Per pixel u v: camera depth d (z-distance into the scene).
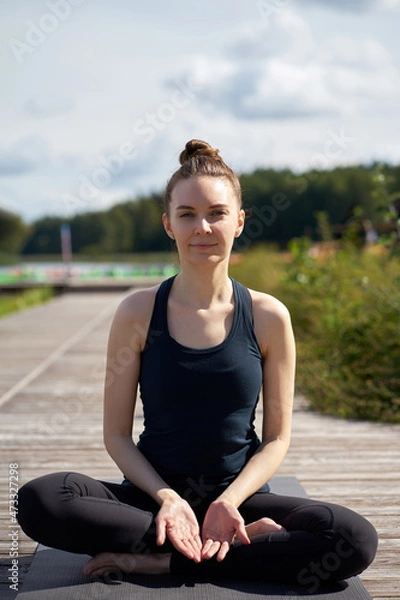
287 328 2.26
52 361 6.84
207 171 2.21
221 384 2.16
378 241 5.55
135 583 2.09
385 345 5.02
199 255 2.17
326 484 3.15
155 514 2.14
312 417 4.47
